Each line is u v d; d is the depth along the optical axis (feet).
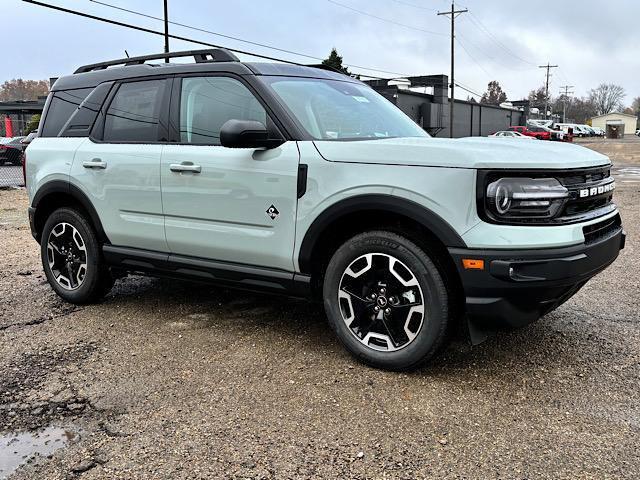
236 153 11.44
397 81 156.87
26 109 146.51
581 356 11.09
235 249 11.64
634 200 35.35
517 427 8.53
